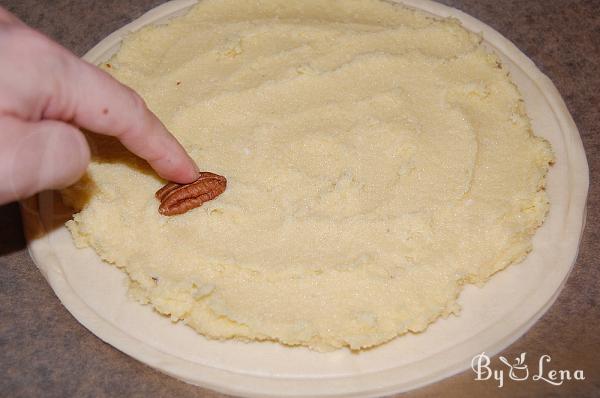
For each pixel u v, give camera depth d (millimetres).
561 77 480
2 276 412
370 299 353
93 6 533
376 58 415
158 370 369
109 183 387
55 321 395
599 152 445
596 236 417
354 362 359
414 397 358
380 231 367
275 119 399
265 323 347
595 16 506
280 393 353
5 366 383
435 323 370
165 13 494
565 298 395
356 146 390
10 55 299
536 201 387
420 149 388
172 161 356
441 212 373
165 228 371
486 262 368
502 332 366
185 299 358
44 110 312
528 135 403
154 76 424
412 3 489
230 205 372
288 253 362
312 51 425
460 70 420
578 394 359
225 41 429
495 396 359
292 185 381
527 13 511
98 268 393
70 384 376
